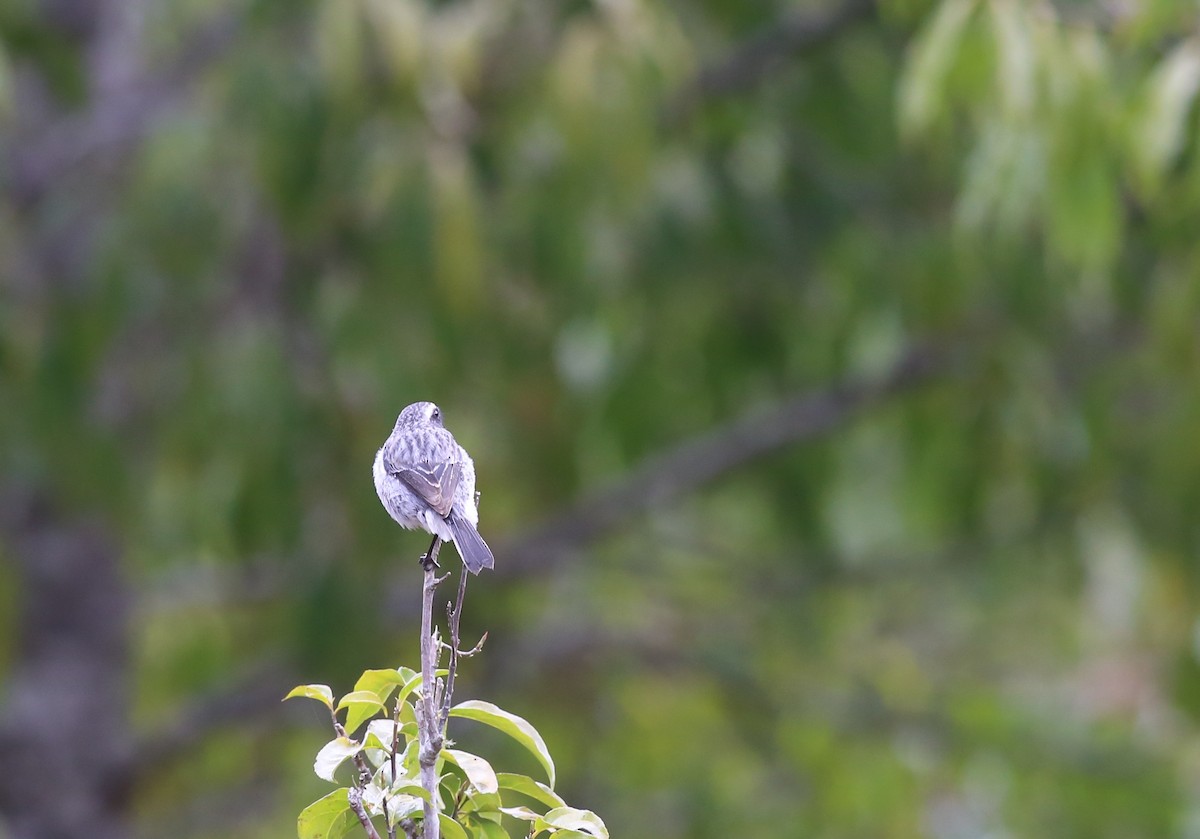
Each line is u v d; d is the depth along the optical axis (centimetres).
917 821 1399
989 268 1202
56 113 1293
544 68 1044
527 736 462
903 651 1566
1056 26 848
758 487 1428
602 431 1294
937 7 929
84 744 1370
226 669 1438
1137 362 1238
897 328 1266
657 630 1448
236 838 1521
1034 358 1244
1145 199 906
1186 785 1356
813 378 1348
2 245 1151
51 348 1110
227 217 1126
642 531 1459
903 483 1406
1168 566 1247
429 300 1077
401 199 993
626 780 1454
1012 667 1678
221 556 1191
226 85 1073
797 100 1294
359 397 1138
